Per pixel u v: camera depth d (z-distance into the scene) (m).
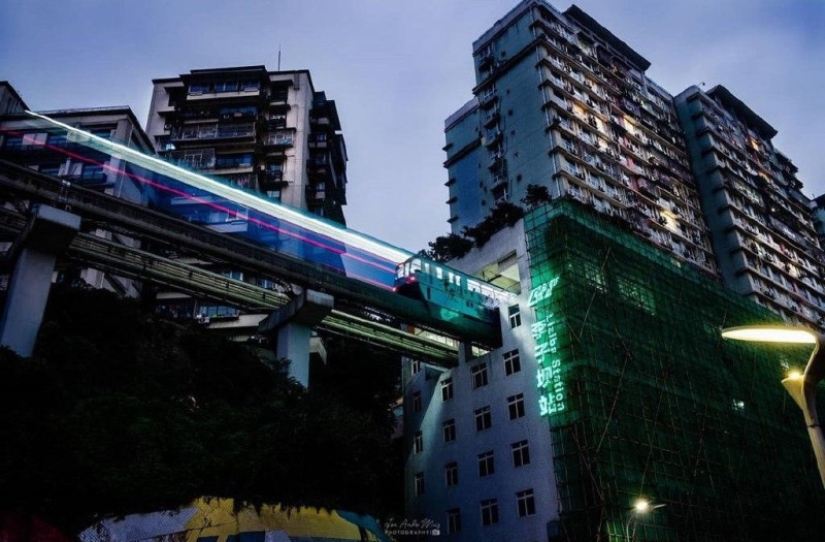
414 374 49.62
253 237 56.53
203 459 25.92
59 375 26.83
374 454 32.09
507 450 39.88
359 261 55.50
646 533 35.25
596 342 40.22
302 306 37.75
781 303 72.12
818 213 98.50
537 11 69.81
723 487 41.69
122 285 52.97
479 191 67.62
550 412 38.44
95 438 23.75
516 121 65.75
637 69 80.00
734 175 78.19
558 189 58.56
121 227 35.38
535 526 36.34
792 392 10.96
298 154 73.88
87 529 22.00
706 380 46.62
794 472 48.94
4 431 21.47
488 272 48.84
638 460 37.47
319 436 29.41
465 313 44.69
